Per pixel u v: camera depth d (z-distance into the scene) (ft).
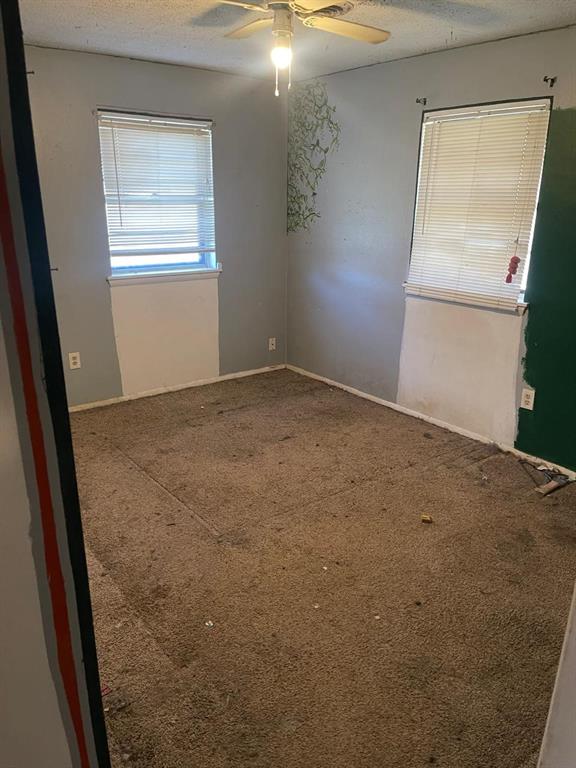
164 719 5.26
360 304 13.51
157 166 12.57
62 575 1.91
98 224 12.09
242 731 5.16
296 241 14.96
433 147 11.07
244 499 9.11
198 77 12.55
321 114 13.34
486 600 6.89
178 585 7.08
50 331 1.68
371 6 8.12
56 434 1.77
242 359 15.37
